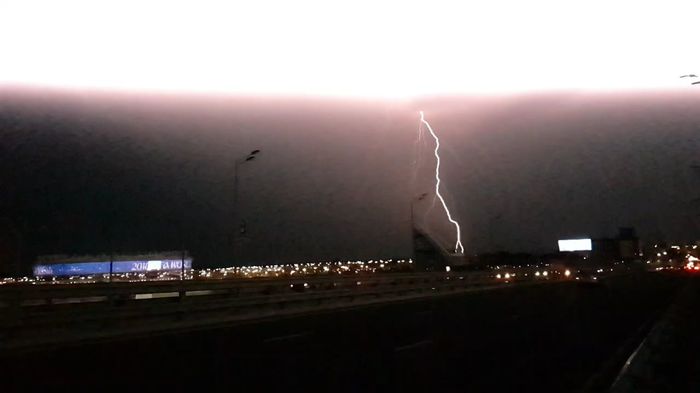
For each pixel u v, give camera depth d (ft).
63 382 38.42
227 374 41.34
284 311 97.45
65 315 69.87
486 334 66.69
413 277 192.85
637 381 28.58
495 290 158.40
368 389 37.01
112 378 39.81
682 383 31.07
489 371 43.09
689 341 46.57
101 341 58.59
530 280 223.92
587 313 93.66
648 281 185.88
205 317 85.05
